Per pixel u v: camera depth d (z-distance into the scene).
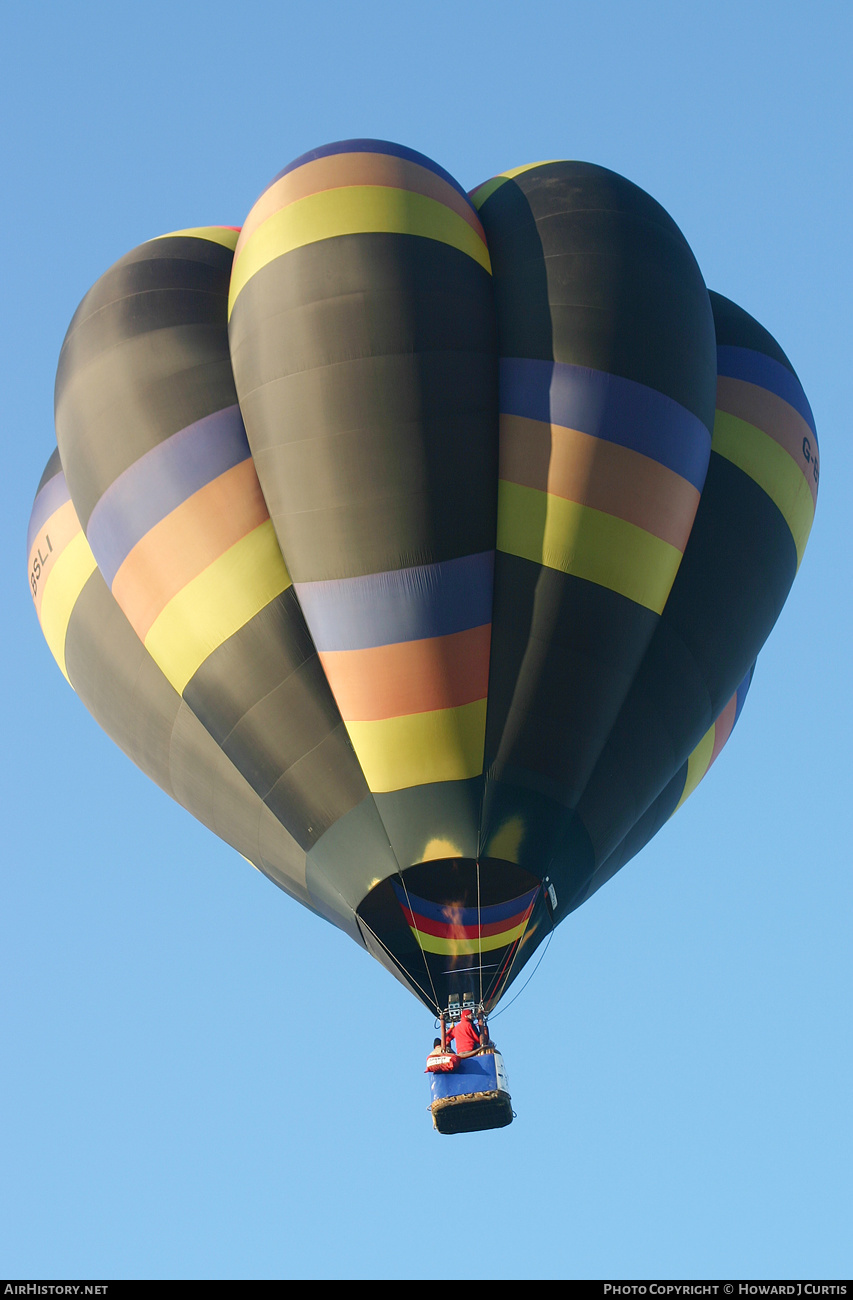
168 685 56.38
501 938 52.59
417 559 51.22
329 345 52.66
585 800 52.38
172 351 55.91
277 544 52.69
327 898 53.25
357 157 56.91
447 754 50.94
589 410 53.06
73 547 61.16
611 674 52.47
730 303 65.06
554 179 58.44
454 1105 48.91
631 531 53.00
